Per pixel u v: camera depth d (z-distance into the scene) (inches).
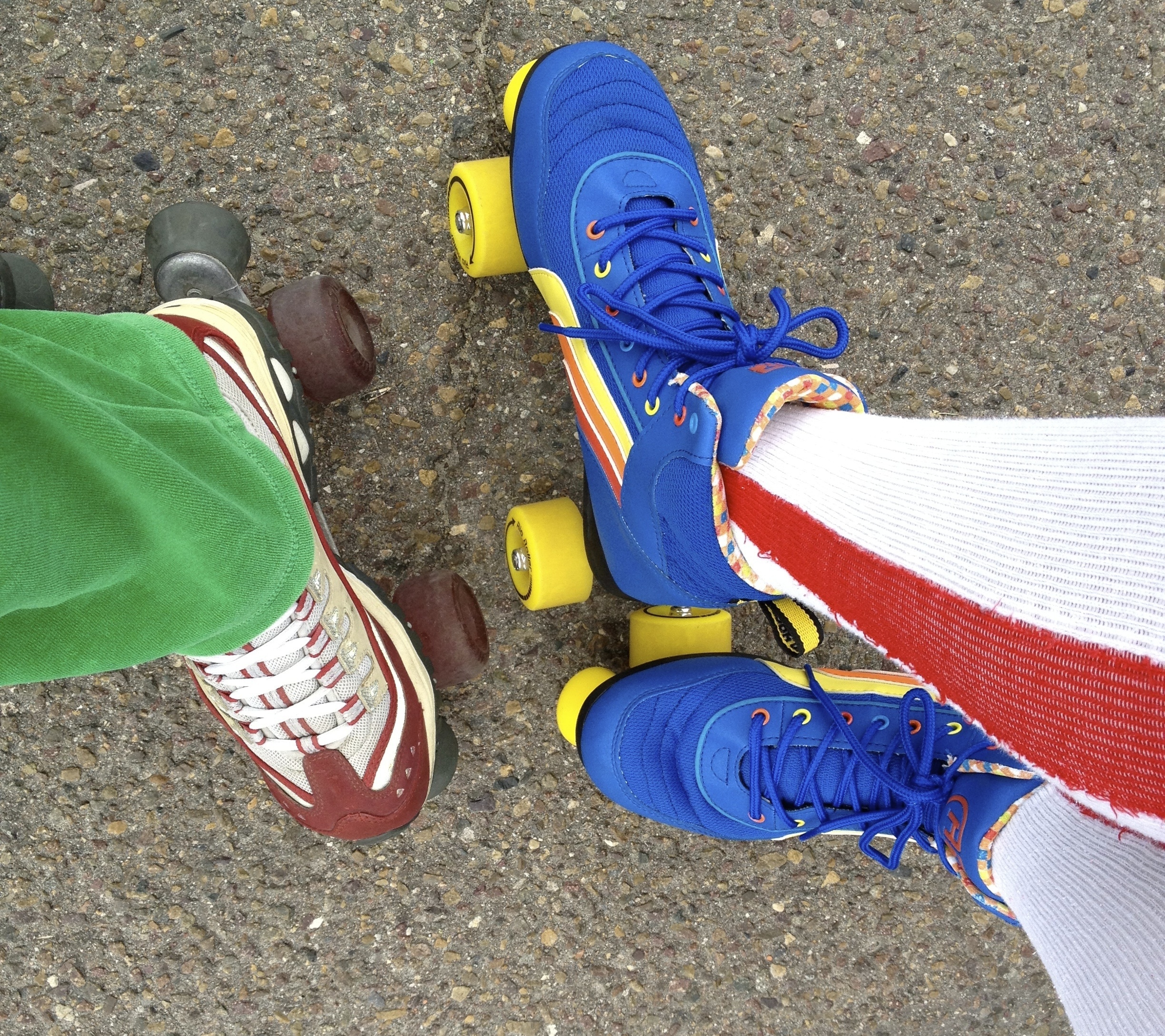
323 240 42.0
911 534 22.0
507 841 46.0
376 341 42.6
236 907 44.7
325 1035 45.7
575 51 39.6
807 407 30.4
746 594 32.7
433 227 42.7
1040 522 18.3
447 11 42.2
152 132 40.8
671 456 31.6
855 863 48.5
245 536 23.6
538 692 45.6
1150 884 25.1
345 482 43.1
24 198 40.3
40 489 16.5
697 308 35.9
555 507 41.3
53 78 40.3
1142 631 14.8
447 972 46.2
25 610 20.3
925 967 49.3
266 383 35.2
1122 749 15.2
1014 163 46.8
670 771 41.8
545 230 38.6
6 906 43.3
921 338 46.8
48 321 23.1
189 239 37.6
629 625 45.4
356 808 36.8
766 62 44.8
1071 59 46.8
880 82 45.7
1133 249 47.7
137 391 23.0
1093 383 48.0
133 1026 44.7
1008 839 33.1
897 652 22.3
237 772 44.0
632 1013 47.3
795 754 40.8
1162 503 15.5
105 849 43.5
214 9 41.0
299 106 41.6
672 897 47.4
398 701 37.6
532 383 44.1
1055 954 27.9
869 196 45.9
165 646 23.7
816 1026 48.6
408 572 43.9
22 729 42.4
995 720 18.9
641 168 38.6
